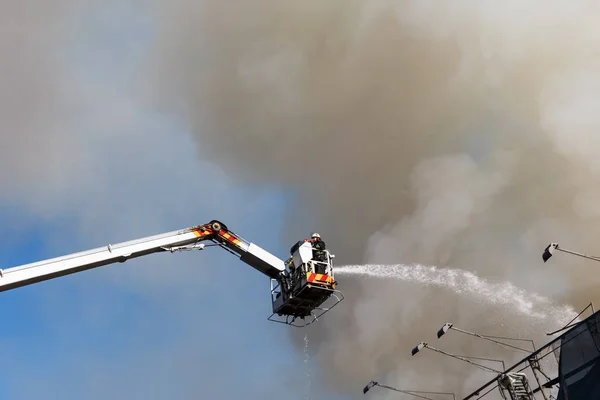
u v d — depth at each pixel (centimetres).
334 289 2866
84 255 2808
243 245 3095
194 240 3097
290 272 2975
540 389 2842
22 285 2653
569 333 2666
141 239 2986
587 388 2489
